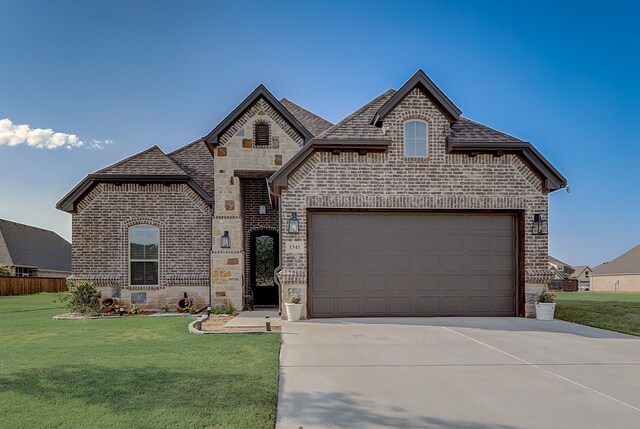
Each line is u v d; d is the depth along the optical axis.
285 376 7.52
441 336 10.85
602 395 6.73
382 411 6.09
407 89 14.08
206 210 17.23
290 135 17.11
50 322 14.09
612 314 14.69
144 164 17.42
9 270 41.31
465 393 6.79
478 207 14.14
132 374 7.30
